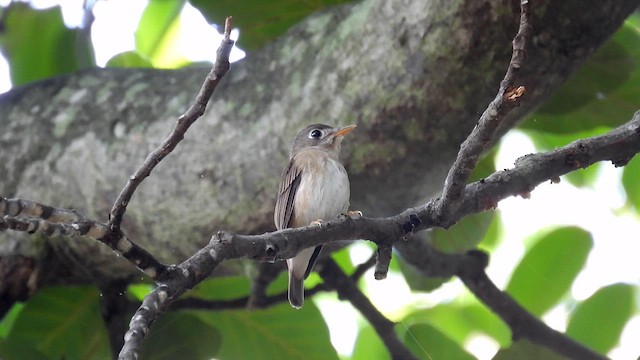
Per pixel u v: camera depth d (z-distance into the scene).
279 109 9.20
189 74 10.01
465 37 8.40
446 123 8.72
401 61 8.66
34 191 9.83
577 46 8.58
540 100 8.95
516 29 8.33
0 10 11.59
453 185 6.81
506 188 7.37
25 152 9.97
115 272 10.18
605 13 8.45
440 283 11.92
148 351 10.33
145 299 6.24
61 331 10.75
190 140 9.33
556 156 7.52
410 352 10.51
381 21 8.84
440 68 8.53
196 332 10.44
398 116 8.76
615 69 10.48
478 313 13.48
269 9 11.02
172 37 13.20
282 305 10.91
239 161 9.20
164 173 9.34
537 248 11.88
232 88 9.48
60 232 6.23
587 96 10.72
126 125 9.73
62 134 9.92
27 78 11.80
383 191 9.24
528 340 10.34
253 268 9.55
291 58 9.35
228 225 9.27
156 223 9.40
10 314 11.52
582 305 11.27
